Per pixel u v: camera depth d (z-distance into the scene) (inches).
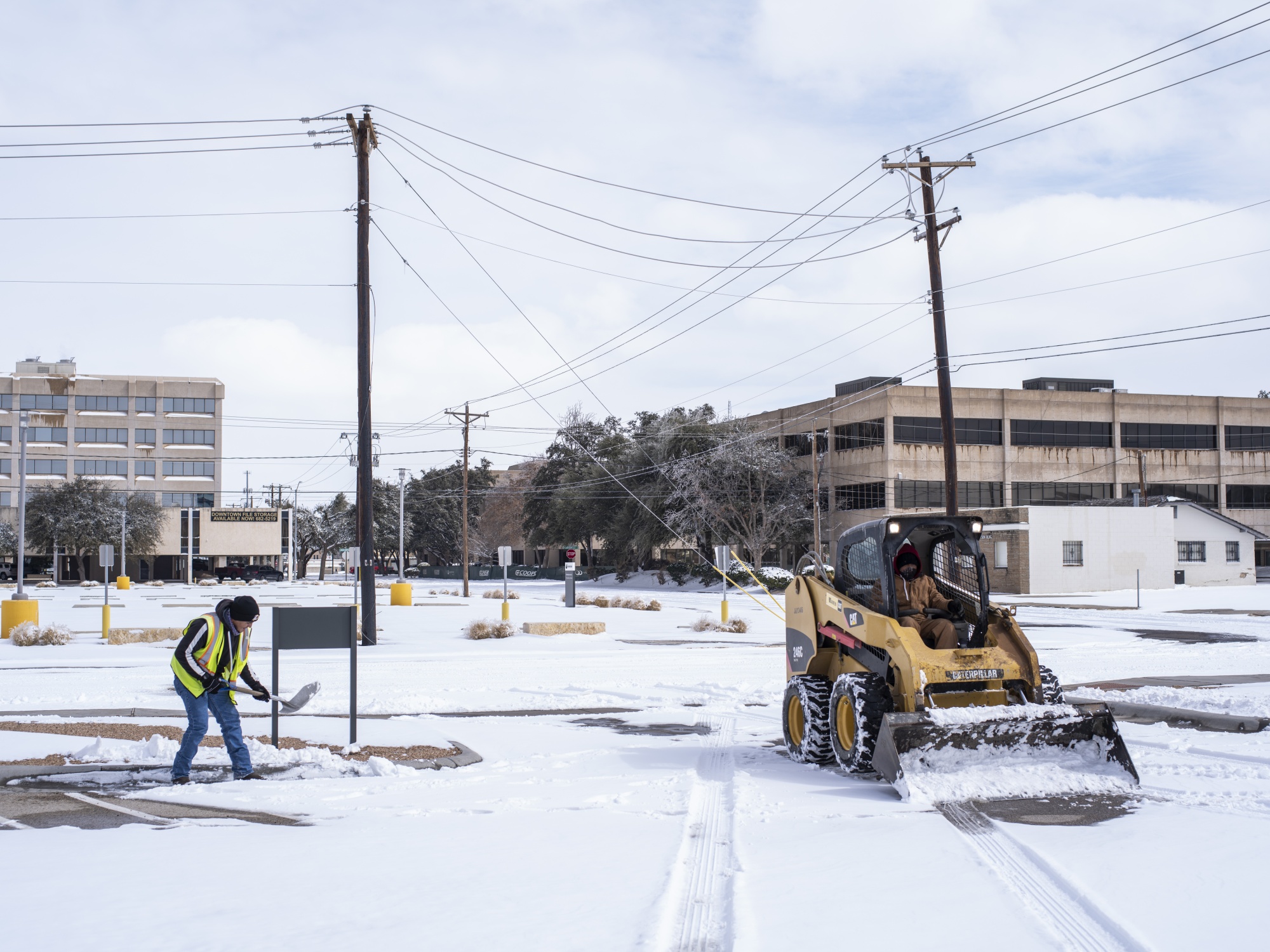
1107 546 2186.3
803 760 369.7
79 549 3368.6
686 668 745.0
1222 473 2906.0
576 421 3245.6
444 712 524.4
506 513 4594.0
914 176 1135.0
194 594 2276.1
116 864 231.1
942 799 297.0
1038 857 232.7
